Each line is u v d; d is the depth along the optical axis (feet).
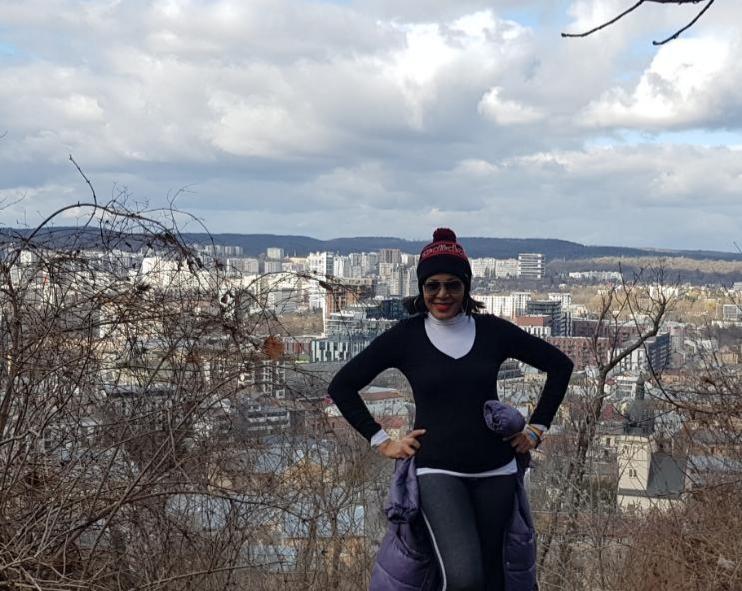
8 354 12.93
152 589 12.34
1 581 11.37
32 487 12.33
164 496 13.02
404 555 10.01
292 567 14.52
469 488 10.15
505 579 10.12
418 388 10.34
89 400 13.41
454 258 10.45
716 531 15.87
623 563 17.40
